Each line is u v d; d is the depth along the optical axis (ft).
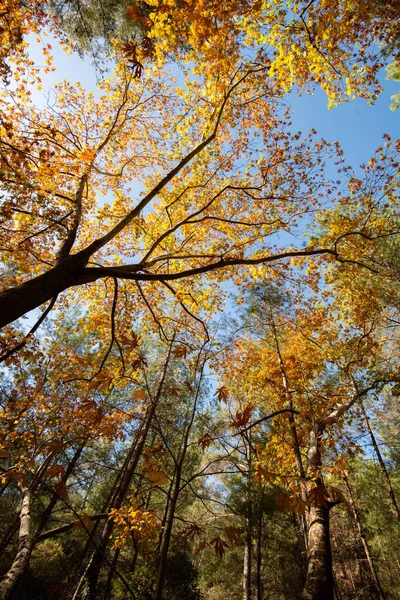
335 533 41.39
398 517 28.17
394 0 14.58
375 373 27.48
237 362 28.45
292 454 21.90
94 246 13.69
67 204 23.16
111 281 25.96
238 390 29.66
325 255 26.73
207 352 9.39
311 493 6.29
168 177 16.79
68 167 20.18
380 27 15.93
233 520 28.99
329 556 15.67
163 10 12.30
